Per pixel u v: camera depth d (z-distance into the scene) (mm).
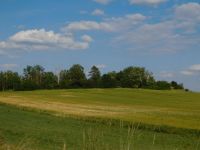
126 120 53688
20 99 102312
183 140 37438
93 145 9750
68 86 195375
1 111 61344
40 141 29562
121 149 9719
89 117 56688
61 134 35656
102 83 198000
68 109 72812
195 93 152625
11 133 33750
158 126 47156
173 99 122438
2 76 190000
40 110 67812
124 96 132375
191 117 63000
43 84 194500
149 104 100062
